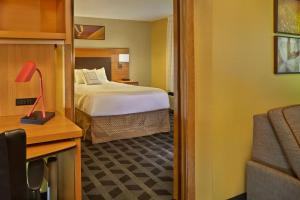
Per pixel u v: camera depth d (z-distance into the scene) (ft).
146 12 21.08
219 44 7.41
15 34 6.53
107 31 24.00
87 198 8.58
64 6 7.07
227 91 7.70
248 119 8.25
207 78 7.42
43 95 7.39
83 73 20.63
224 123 7.73
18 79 6.12
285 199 6.64
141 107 15.75
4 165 3.54
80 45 23.06
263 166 7.24
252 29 8.09
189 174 7.67
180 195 8.02
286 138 6.41
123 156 12.55
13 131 3.59
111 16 22.84
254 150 7.65
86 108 14.78
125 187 9.37
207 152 7.62
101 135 14.83
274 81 8.86
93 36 23.45
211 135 7.53
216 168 7.72
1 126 6.29
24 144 3.72
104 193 8.93
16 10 7.45
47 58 7.77
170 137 15.83
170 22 22.88
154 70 25.81
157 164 11.53
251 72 8.19
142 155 12.68
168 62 23.32
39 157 5.18
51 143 5.77
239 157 8.16
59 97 7.89
